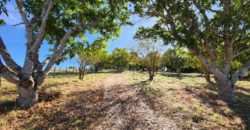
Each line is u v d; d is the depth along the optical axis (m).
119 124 11.88
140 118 12.85
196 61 36.59
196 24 20.22
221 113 15.77
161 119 12.73
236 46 22.31
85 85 28.20
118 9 19.95
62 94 20.06
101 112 14.03
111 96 19.62
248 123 14.06
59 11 19.19
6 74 15.32
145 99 18.17
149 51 35.59
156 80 35.91
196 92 24.22
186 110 14.72
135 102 17.00
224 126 12.59
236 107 18.62
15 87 24.33
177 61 70.00
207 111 15.50
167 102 17.09
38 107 15.27
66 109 14.73
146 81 34.00
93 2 19.25
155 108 15.10
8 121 12.40
